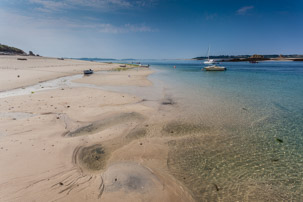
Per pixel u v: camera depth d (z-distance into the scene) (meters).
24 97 15.05
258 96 18.08
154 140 8.55
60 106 12.86
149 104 14.73
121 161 6.78
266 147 8.24
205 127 10.33
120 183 5.50
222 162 7.04
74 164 6.29
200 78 34.09
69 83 24.20
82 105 13.38
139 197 5.01
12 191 4.81
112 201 4.78
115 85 23.67
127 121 10.64
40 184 5.15
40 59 69.62
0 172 5.48
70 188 5.11
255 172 6.50
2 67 37.09
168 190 5.42
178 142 8.47
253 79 32.09
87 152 7.14
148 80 30.25
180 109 13.61
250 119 11.66
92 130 9.25
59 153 6.81
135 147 7.81
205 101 16.09
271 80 30.58
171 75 40.31
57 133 8.57
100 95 16.92
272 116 12.21
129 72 45.75
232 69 60.56
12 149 6.82
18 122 9.55
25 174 5.50
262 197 5.38
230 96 18.11
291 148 8.16
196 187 5.68
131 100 15.69
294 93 19.48
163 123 10.69
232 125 10.67
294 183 5.96
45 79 26.78
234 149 8.02
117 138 8.46
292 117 12.00
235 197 5.35
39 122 9.68
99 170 6.17
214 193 5.47
